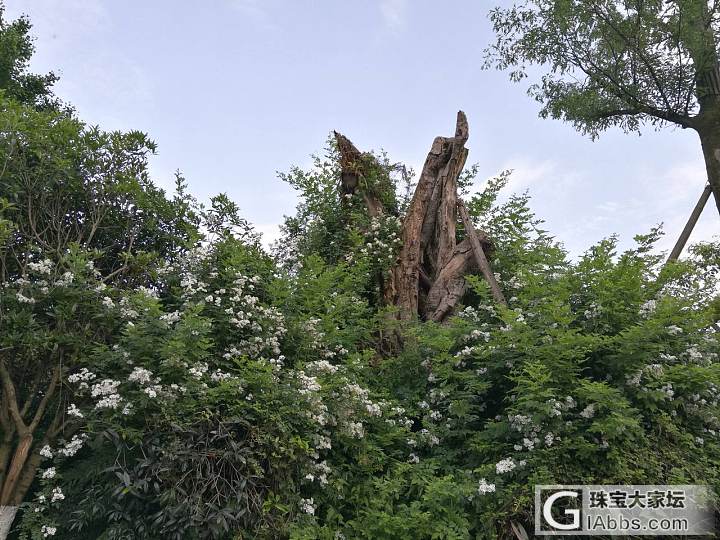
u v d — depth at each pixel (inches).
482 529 175.0
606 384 185.2
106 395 168.6
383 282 314.2
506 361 211.3
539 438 185.9
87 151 234.1
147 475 157.9
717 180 329.7
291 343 219.9
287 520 168.2
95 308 193.9
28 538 173.6
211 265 232.5
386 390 230.8
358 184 365.7
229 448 167.8
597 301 223.0
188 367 176.2
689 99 368.5
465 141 353.1
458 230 359.9
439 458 204.2
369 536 171.9
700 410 205.9
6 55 449.4
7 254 212.4
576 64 395.5
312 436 180.9
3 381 191.8
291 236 351.3
